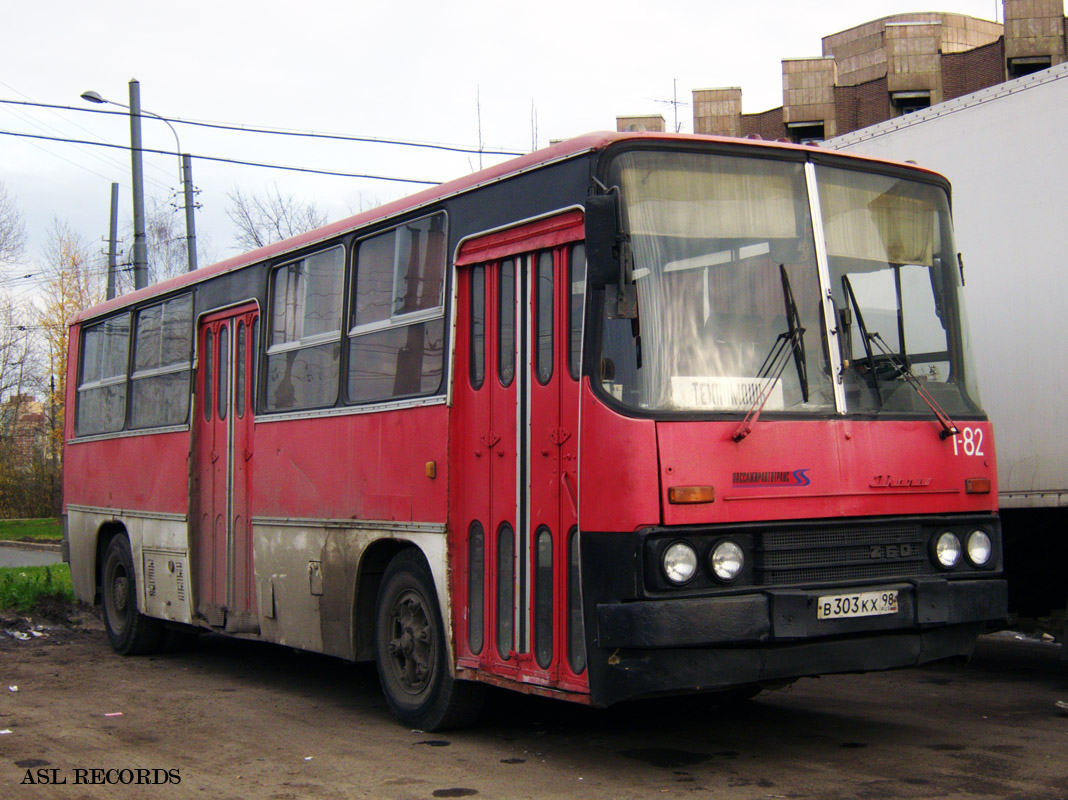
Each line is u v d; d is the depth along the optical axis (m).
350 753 6.55
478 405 6.69
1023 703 7.92
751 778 5.81
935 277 6.64
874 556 5.89
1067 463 7.83
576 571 5.84
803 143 6.63
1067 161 7.87
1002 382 8.30
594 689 5.54
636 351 5.59
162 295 10.87
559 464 6.00
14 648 11.45
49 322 42.09
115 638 11.17
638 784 5.73
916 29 28.72
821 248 6.20
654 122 25.45
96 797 5.67
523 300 6.38
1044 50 27.12
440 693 6.91
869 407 6.07
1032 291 8.10
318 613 8.07
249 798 5.61
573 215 6.02
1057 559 8.31
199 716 7.79
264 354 9.07
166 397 10.61
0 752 6.65
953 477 6.25
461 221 6.95
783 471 5.69
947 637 6.07
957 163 8.68
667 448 5.45
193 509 9.95
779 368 5.88
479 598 6.59
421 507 7.03
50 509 49.09
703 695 7.91
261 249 9.30
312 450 8.27
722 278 5.88
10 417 48.66
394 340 7.50
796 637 5.46
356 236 8.02
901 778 5.76
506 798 5.50
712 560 5.44
